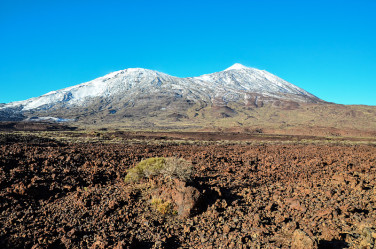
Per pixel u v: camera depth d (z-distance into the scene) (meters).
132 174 11.42
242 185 11.79
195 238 7.03
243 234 7.11
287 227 7.50
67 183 10.66
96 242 6.41
